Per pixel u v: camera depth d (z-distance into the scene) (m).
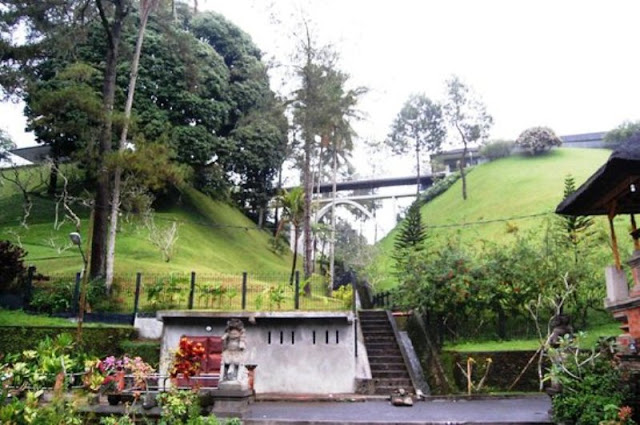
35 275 17.53
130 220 31.17
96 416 9.12
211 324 14.62
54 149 29.05
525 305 15.81
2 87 18.77
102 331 14.82
